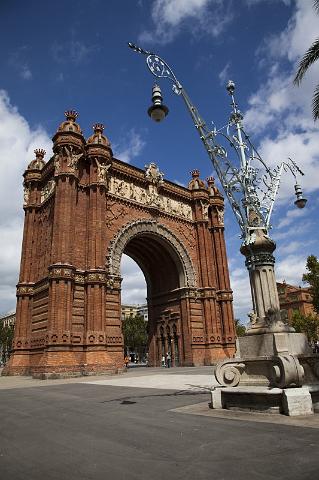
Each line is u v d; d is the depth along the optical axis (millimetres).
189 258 51406
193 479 6012
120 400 16625
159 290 54688
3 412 14703
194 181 56938
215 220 56844
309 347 12984
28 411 14672
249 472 6211
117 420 11742
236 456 7137
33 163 48719
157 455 7520
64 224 37469
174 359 49594
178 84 17422
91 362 34406
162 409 13500
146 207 48000
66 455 7836
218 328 50500
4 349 116625
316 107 18688
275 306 13586
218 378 12789
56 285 35469
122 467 6820
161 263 54188
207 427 9836
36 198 47344
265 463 6625
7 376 38906
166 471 6480
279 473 6082
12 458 7797
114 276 40938
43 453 8094
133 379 28078
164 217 50562
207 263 52656
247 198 15258
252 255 14352
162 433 9484
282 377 11047
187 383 22672
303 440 7930
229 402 12312
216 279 53844
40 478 6391
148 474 6355
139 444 8477
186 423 10555
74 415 13188
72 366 33344
